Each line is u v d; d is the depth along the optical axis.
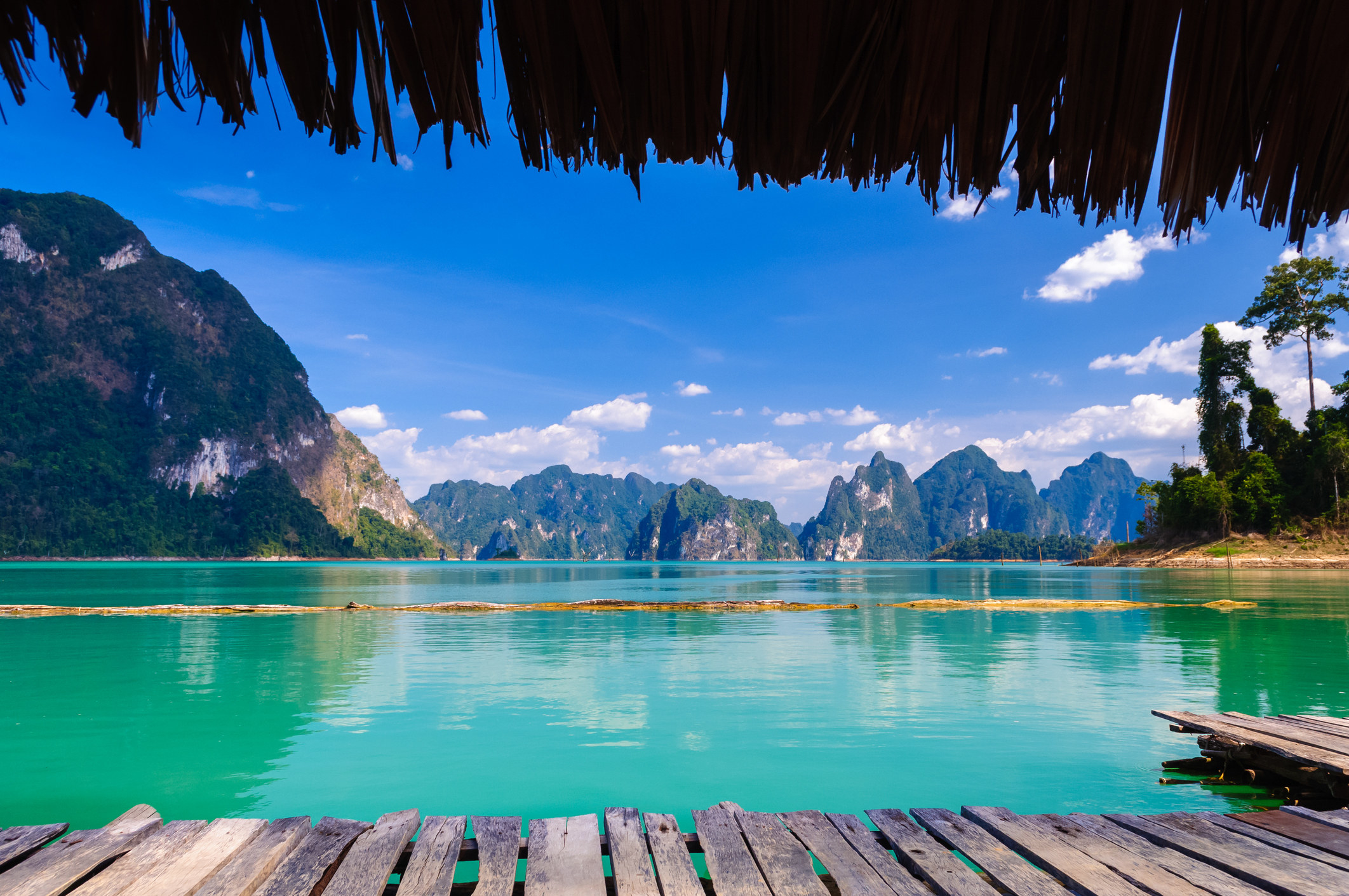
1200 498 66.50
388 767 6.30
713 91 1.82
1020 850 3.32
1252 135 1.76
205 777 6.06
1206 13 1.73
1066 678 10.20
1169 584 37.03
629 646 13.80
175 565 98.56
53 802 5.52
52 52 1.55
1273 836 3.38
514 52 1.80
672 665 11.50
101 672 10.98
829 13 1.72
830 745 6.88
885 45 1.76
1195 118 1.83
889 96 1.88
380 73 1.73
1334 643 13.73
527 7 1.73
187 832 3.42
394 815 3.71
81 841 3.30
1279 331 65.19
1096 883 2.91
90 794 5.68
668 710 8.36
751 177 1.99
